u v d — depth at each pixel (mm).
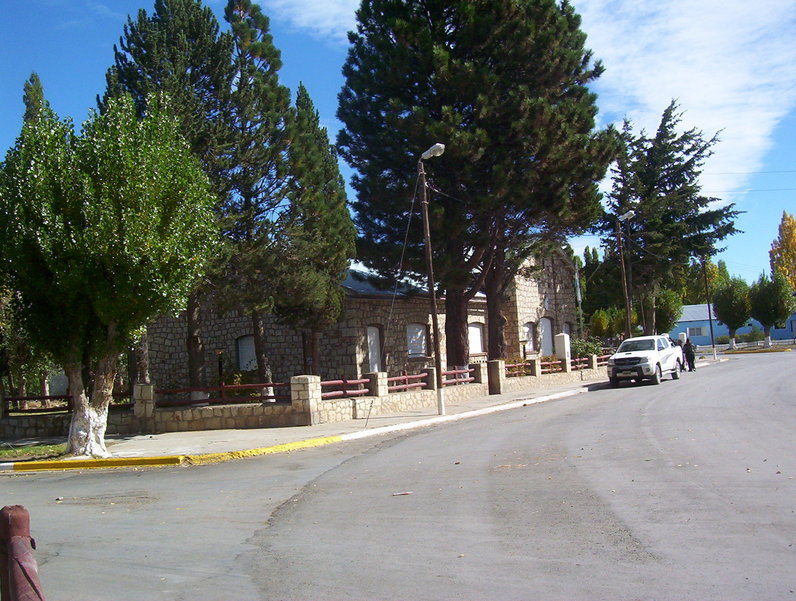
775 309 61000
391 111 25000
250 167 21938
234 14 22906
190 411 19562
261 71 22438
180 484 11664
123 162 14148
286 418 19250
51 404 30359
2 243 14445
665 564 5711
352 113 27391
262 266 21500
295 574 6105
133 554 7078
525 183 25516
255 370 28234
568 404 22656
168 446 16203
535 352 40500
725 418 15359
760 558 5711
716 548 6055
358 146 27688
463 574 5797
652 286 51156
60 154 14258
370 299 28812
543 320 42469
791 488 8117
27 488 12125
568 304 45656
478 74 24828
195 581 6066
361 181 27016
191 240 15164
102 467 14391
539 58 25953
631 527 6898
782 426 13508
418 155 25359
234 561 6648
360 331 28531
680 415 16500
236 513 8938
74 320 15078
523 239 29203
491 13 25422
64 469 14406
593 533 6781
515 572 5758
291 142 22375
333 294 24359
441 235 25812
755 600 4836
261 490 10578
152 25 20562
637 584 5285
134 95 20266
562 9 29875
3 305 19922
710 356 54906
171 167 14875
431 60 24812
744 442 11805
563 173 26203
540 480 9648
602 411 19000
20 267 14352
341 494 9773
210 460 14578
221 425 19453
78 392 15391
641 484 8898
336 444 16359
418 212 25766
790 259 81938
